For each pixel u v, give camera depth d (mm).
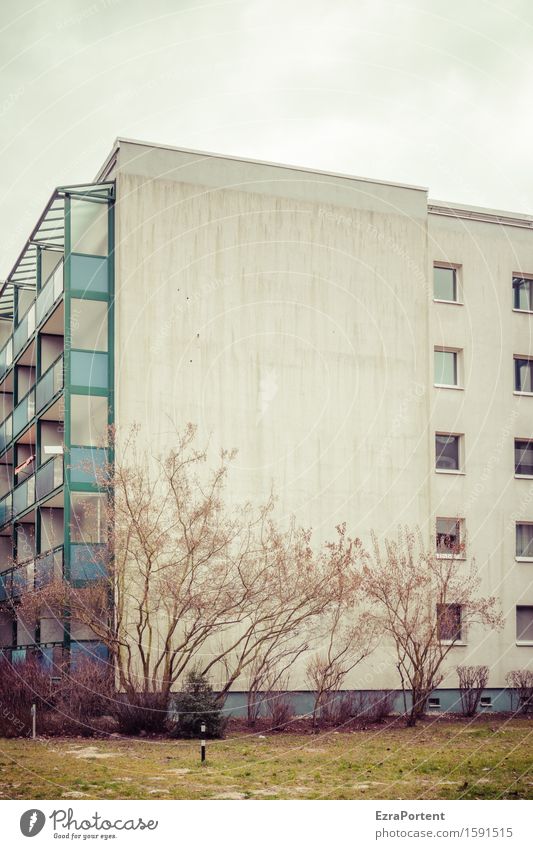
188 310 31516
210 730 25203
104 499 29344
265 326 32438
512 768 21266
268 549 28859
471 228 36062
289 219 33219
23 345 37406
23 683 25578
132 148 31516
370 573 30375
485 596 34406
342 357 33344
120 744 23750
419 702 29359
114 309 30750
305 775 20078
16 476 38594
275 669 30188
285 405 32344
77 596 26984
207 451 31125
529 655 34781
